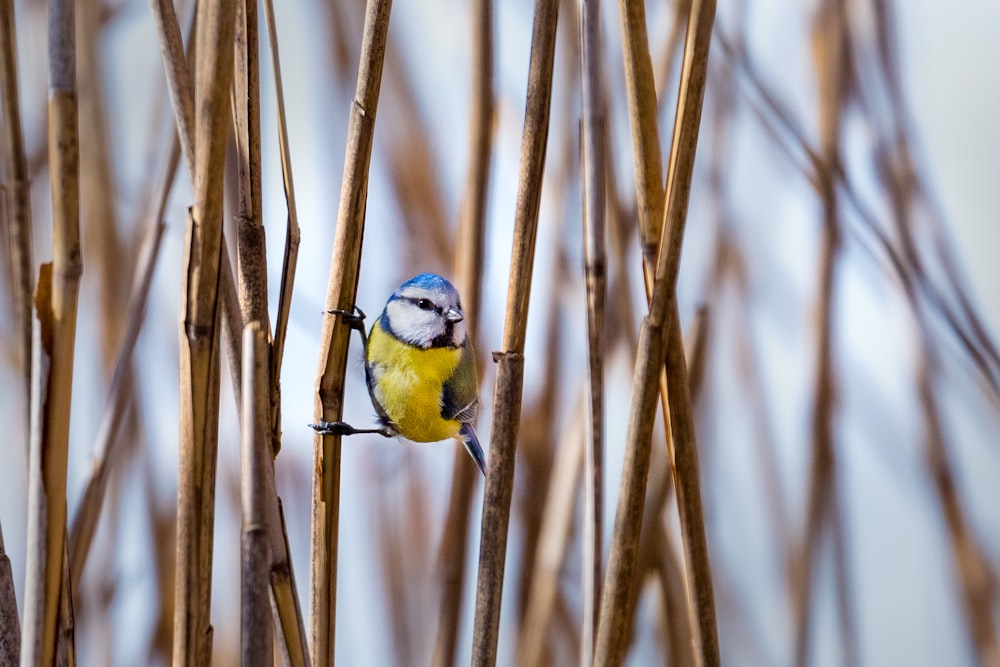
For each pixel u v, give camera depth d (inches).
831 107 300.5
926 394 301.0
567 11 300.2
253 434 292.2
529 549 299.7
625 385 299.7
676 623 298.8
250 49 293.6
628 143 299.9
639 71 293.1
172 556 300.0
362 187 294.2
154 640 299.7
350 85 301.6
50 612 292.0
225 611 301.4
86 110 300.4
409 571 301.1
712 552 301.4
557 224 300.4
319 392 294.4
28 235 293.6
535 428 300.2
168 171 297.1
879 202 300.7
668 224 292.8
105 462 296.5
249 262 293.6
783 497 301.0
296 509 301.4
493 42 298.7
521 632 298.7
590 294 294.0
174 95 292.7
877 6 300.7
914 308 300.7
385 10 293.7
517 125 301.1
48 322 292.0
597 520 294.2
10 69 293.4
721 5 300.5
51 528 292.0
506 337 293.6
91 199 300.4
